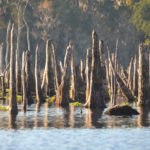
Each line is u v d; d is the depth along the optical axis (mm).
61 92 175625
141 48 168500
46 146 88625
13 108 143000
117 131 105250
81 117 133000
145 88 170000
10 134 101500
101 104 162125
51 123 119375
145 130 106688
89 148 86812
